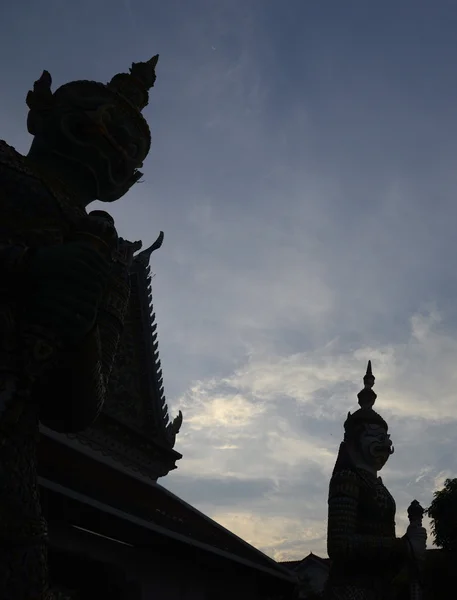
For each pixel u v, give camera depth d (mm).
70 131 3639
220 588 11133
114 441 9844
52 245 2936
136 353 11016
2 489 2662
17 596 2609
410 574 8031
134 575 8812
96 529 7770
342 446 9398
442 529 26234
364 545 8305
